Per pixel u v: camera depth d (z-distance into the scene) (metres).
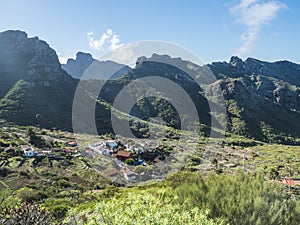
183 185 4.83
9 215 3.06
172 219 3.02
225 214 4.47
